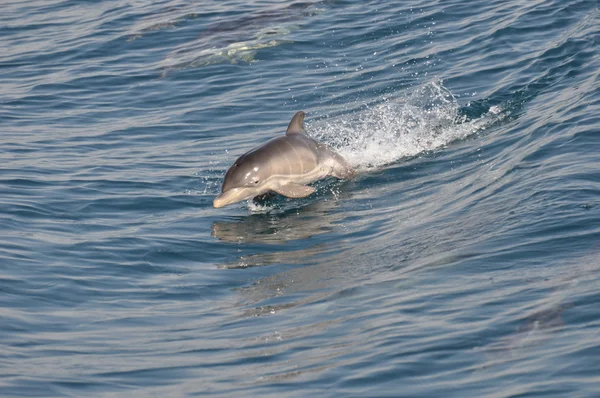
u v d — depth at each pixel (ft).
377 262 129.80
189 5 290.35
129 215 155.84
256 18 271.08
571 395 88.17
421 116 195.52
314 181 166.50
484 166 162.81
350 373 97.14
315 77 229.45
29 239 142.61
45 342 110.01
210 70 238.68
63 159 184.85
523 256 121.70
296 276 129.18
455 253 126.41
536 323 103.14
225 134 199.52
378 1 277.44
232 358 104.27
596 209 131.23
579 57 214.07
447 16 260.01
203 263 136.87
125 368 102.68
